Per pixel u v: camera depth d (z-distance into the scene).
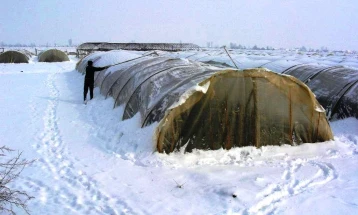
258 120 8.46
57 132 9.85
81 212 5.48
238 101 8.32
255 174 7.03
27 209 5.49
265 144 8.54
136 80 11.66
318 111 8.63
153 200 5.89
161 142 7.82
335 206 5.81
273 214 5.55
